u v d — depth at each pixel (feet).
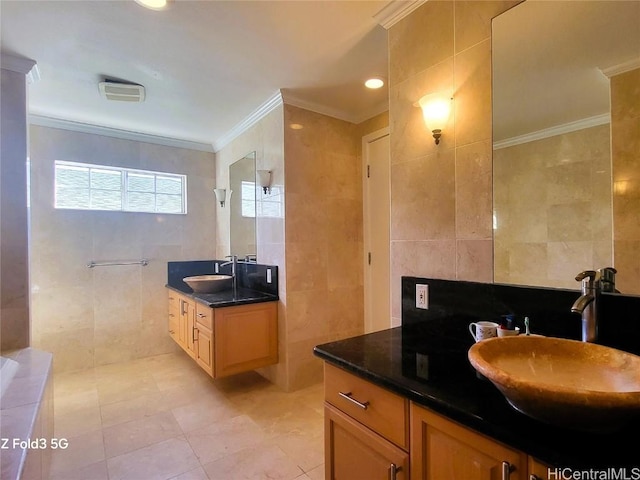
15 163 7.30
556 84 4.05
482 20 4.66
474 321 4.69
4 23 6.00
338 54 7.12
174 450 6.63
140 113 10.20
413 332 5.37
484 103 4.63
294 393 9.16
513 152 4.37
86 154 11.10
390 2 5.57
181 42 6.66
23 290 7.36
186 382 9.92
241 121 10.98
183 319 10.75
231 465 6.19
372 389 3.78
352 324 10.42
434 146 5.21
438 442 3.13
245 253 11.29
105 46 6.77
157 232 12.40
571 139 3.95
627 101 3.61
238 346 8.88
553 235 4.06
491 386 3.34
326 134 9.94
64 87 8.52
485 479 2.77
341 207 10.24
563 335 3.93
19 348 7.30
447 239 5.04
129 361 11.68
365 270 10.47
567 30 4.00
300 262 9.45
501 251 4.47
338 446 4.25
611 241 3.67
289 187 9.21
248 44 6.73
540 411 2.45
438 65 5.16
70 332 10.81
